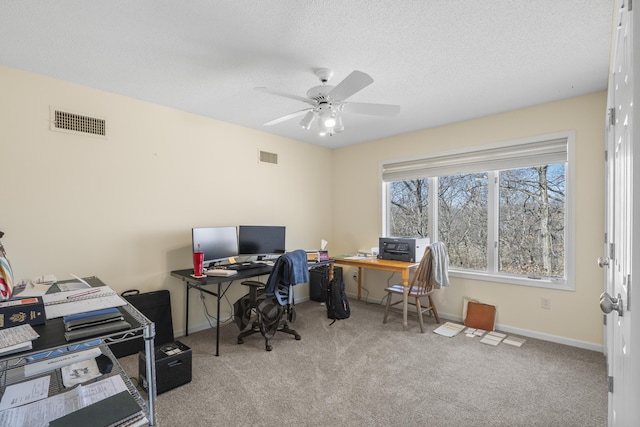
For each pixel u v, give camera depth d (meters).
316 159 4.78
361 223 4.68
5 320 1.21
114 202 2.87
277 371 2.50
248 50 2.13
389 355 2.79
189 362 2.33
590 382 2.34
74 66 2.36
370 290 4.55
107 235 2.83
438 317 3.69
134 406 1.13
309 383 2.33
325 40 2.01
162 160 3.17
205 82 2.63
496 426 1.88
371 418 1.94
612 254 1.48
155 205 3.13
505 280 3.36
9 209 2.38
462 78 2.54
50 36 1.96
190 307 3.38
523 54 2.18
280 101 3.05
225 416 1.96
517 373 2.47
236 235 3.58
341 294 3.72
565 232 3.06
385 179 4.39
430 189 4.03
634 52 0.62
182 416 1.95
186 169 3.35
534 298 3.19
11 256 2.38
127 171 2.95
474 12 1.74
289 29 1.90
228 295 3.71
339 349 2.91
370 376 2.43
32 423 1.11
